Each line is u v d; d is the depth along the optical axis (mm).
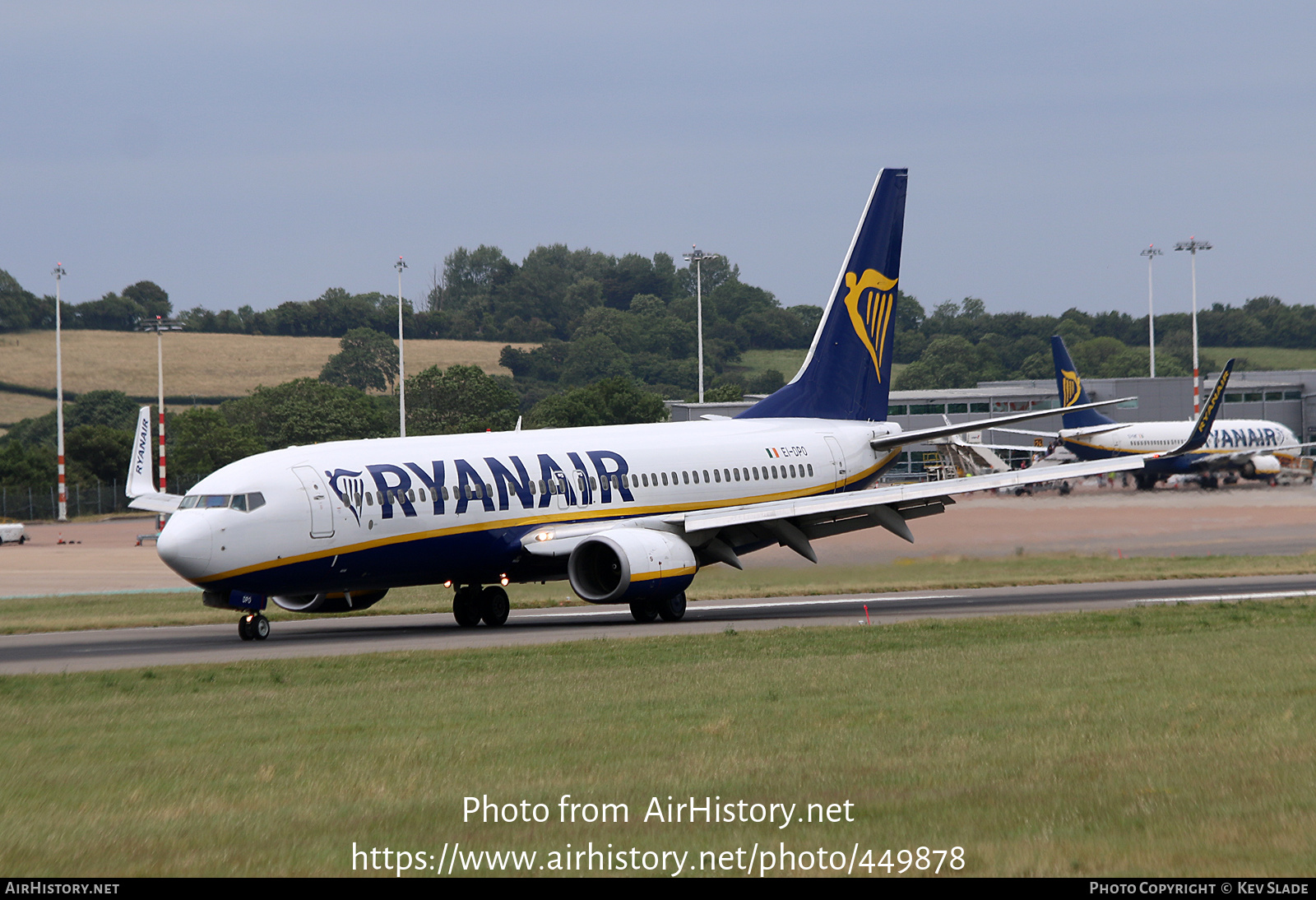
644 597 107000
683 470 125562
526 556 112375
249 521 97625
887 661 73875
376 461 106125
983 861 33062
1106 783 40969
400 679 71188
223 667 77500
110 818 39031
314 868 33781
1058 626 93812
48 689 69188
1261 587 131750
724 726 52219
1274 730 49031
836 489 139500
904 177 149000
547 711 57875
